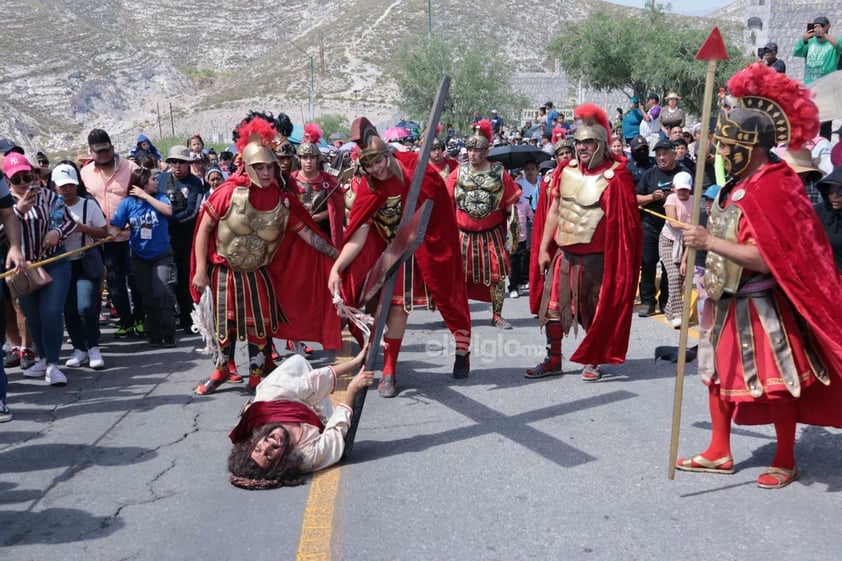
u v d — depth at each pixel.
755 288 4.45
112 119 128.25
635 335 8.52
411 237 4.96
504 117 53.28
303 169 8.34
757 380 4.45
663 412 5.92
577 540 4.05
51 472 5.21
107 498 4.76
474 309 10.52
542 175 11.84
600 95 64.94
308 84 112.44
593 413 5.96
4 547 4.18
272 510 4.51
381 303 5.29
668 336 8.41
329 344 6.70
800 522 4.16
